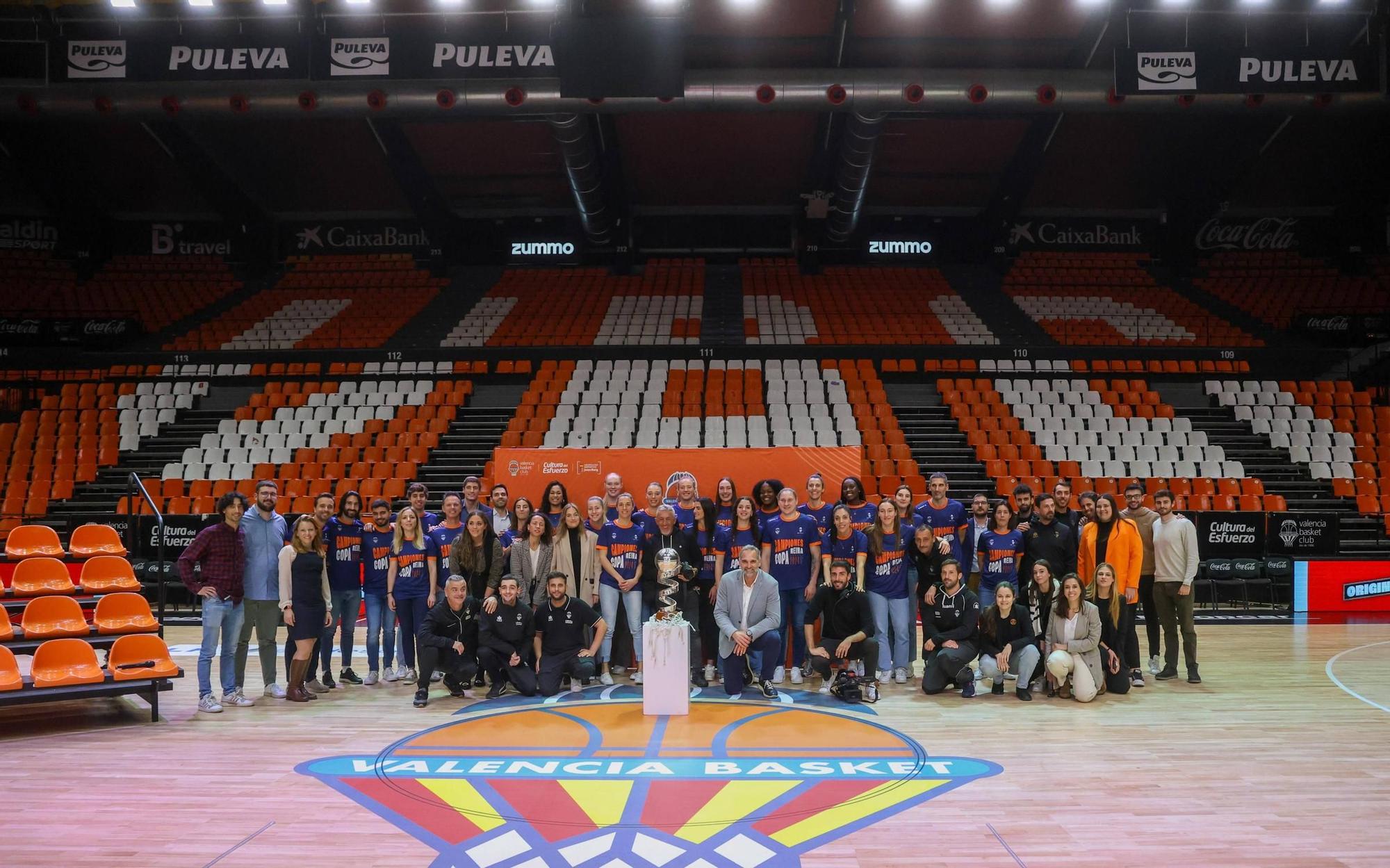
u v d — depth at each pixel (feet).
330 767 16.81
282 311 65.82
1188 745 18.10
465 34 36.86
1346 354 56.08
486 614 22.80
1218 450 45.14
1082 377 54.85
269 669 22.81
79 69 36.55
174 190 69.31
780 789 15.35
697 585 24.52
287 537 33.86
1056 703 21.77
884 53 51.29
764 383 52.65
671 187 68.23
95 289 67.77
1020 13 47.88
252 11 41.24
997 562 24.43
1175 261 70.95
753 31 49.26
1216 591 37.19
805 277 70.03
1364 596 36.76
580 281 69.92
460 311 65.05
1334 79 37.99
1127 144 62.59
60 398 51.55
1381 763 16.92
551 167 65.57
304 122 60.23
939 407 50.29
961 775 16.16
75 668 20.12
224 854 12.77
